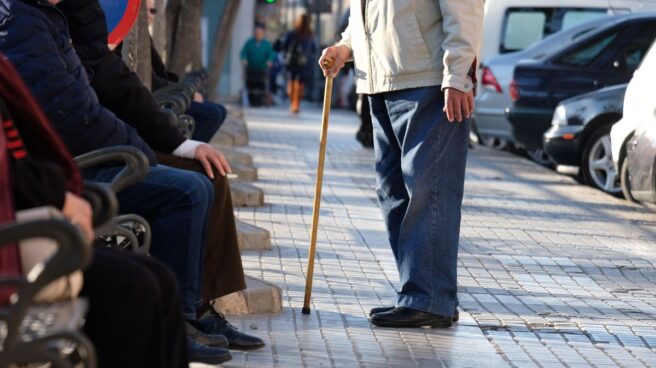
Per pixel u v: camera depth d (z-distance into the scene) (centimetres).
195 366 625
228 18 2878
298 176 1762
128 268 454
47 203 439
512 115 2045
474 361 716
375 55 775
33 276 373
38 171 439
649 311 917
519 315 869
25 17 600
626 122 1548
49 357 377
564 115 1816
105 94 696
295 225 1262
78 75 635
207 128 1294
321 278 961
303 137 2594
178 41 2178
